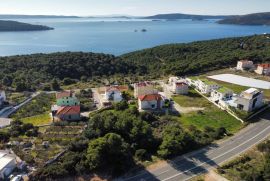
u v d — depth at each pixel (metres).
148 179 71.12
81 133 86.00
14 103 122.06
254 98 112.19
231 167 76.38
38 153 74.88
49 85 151.88
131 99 124.75
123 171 73.25
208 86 132.62
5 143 80.62
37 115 107.44
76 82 170.12
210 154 82.69
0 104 118.38
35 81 165.25
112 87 130.12
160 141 86.31
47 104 120.81
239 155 81.88
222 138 92.31
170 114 109.94
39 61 199.25
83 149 77.00
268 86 143.25
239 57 194.50
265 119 107.06
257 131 97.12
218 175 73.00
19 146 78.12
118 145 75.69
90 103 118.19
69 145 77.38
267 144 85.06
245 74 166.25
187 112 112.25
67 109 100.25
